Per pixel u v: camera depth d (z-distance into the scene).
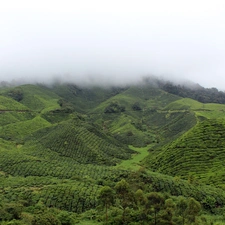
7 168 142.62
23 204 90.81
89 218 81.94
